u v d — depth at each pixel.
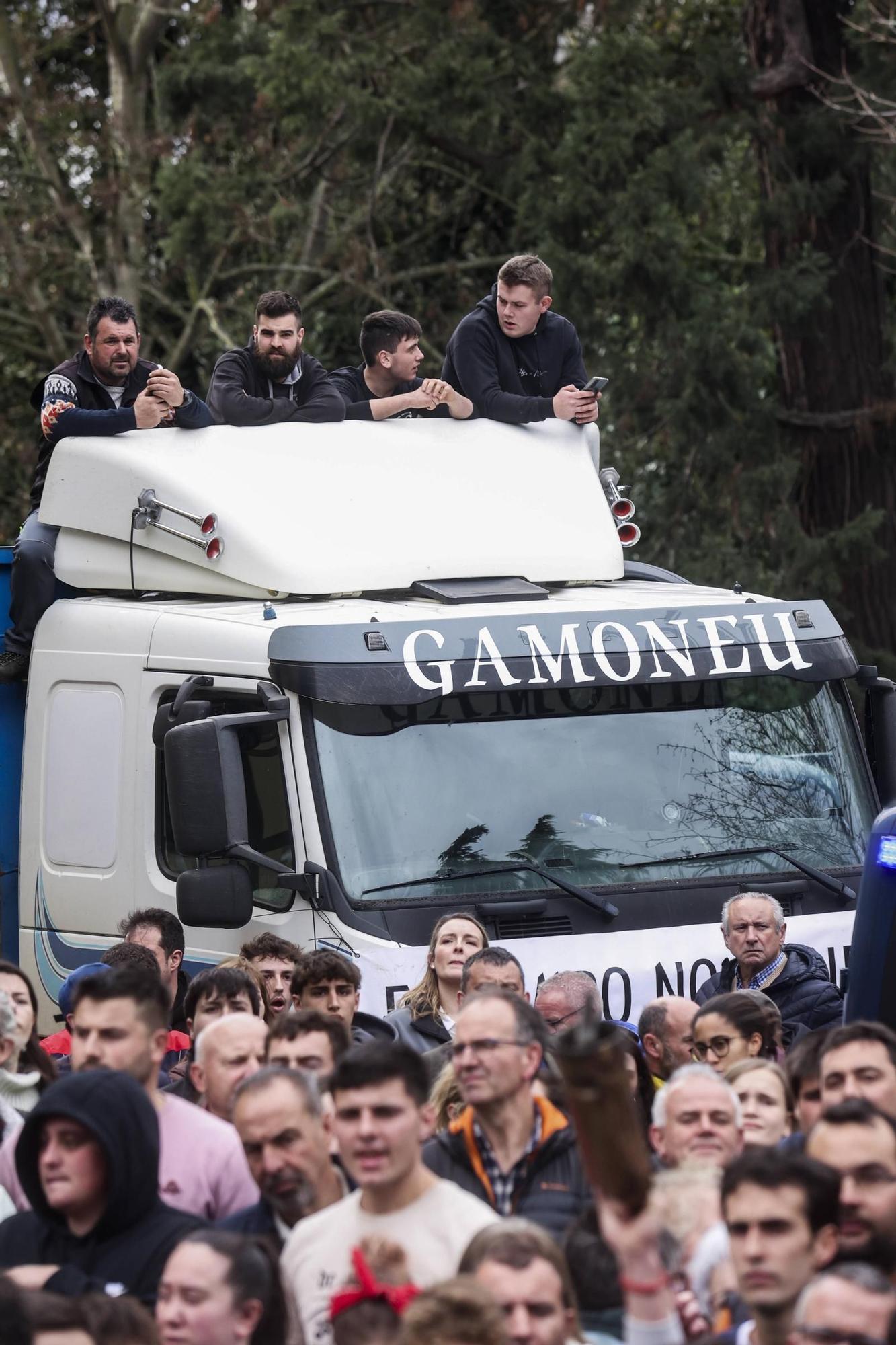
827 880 28.77
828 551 64.31
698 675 29.31
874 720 30.97
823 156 65.50
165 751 26.70
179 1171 18.44
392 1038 23.83
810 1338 12.79
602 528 32.59
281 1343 14.66
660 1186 15.84
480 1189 18.02
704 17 77.31
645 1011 23.95
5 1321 13.78
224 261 82.19
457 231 84.81
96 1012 18.11
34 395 34.81
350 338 83.44
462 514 31.59
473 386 33.78
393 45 72.00
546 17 72.19
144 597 32.31
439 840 27.58
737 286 78.69
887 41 61.59
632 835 28.39
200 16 79.62
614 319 72.12
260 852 27.88
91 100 85.81
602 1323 15.40
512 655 28.45
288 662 27.52
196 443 31.78
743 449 65.94
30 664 32.84
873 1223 15.22
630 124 65.56
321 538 30.36
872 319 67.50
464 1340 12.75
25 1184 16.56
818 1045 19.19
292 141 78.88
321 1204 17.16
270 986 25.91
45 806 31.88
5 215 84.00
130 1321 13.87
